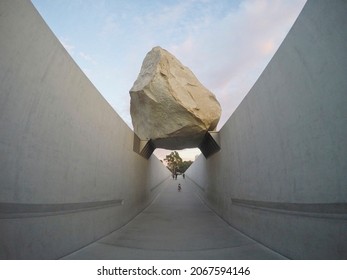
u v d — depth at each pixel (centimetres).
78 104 524
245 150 700
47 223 398
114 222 759
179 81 1131
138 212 1141
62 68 456
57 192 432
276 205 502
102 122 671
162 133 1152
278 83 493
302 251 407
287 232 458
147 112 1155
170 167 6297
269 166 537
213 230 778
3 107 314
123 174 881
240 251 532
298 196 419
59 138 444
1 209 304
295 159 431
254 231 625
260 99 586
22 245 336
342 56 317
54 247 418
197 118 1092
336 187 330
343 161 318
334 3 327
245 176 698
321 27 354
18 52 340
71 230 481
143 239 655
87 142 569
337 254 326
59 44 446
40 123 388
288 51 450
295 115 431
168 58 1176
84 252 499
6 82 319
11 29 328
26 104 356
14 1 334
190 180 2934
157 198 1845
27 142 356
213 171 1233
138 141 1141
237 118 779
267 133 548
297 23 415
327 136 348
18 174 336
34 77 374
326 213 349
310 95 386
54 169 425
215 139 1080
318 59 364
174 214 1139
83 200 539
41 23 392
